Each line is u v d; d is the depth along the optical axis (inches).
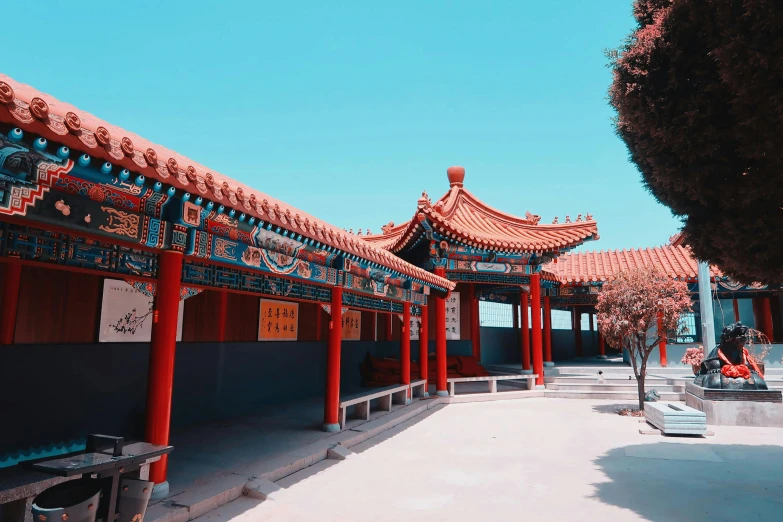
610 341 597.0
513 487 289.0
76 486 163.5
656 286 566.3
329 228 354.6
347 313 651.5
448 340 816.9
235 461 300.4
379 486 286.4
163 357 227.5
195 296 416.2
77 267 200.7
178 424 394.0
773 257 218.8
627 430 467.5
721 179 227.9
